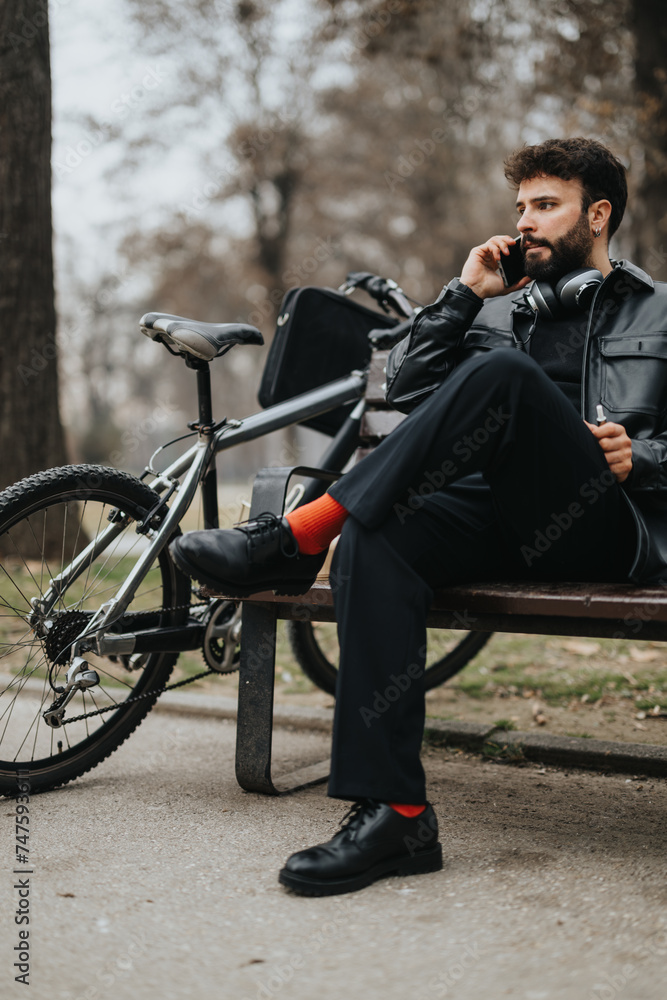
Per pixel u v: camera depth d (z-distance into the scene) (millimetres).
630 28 7395
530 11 8617
